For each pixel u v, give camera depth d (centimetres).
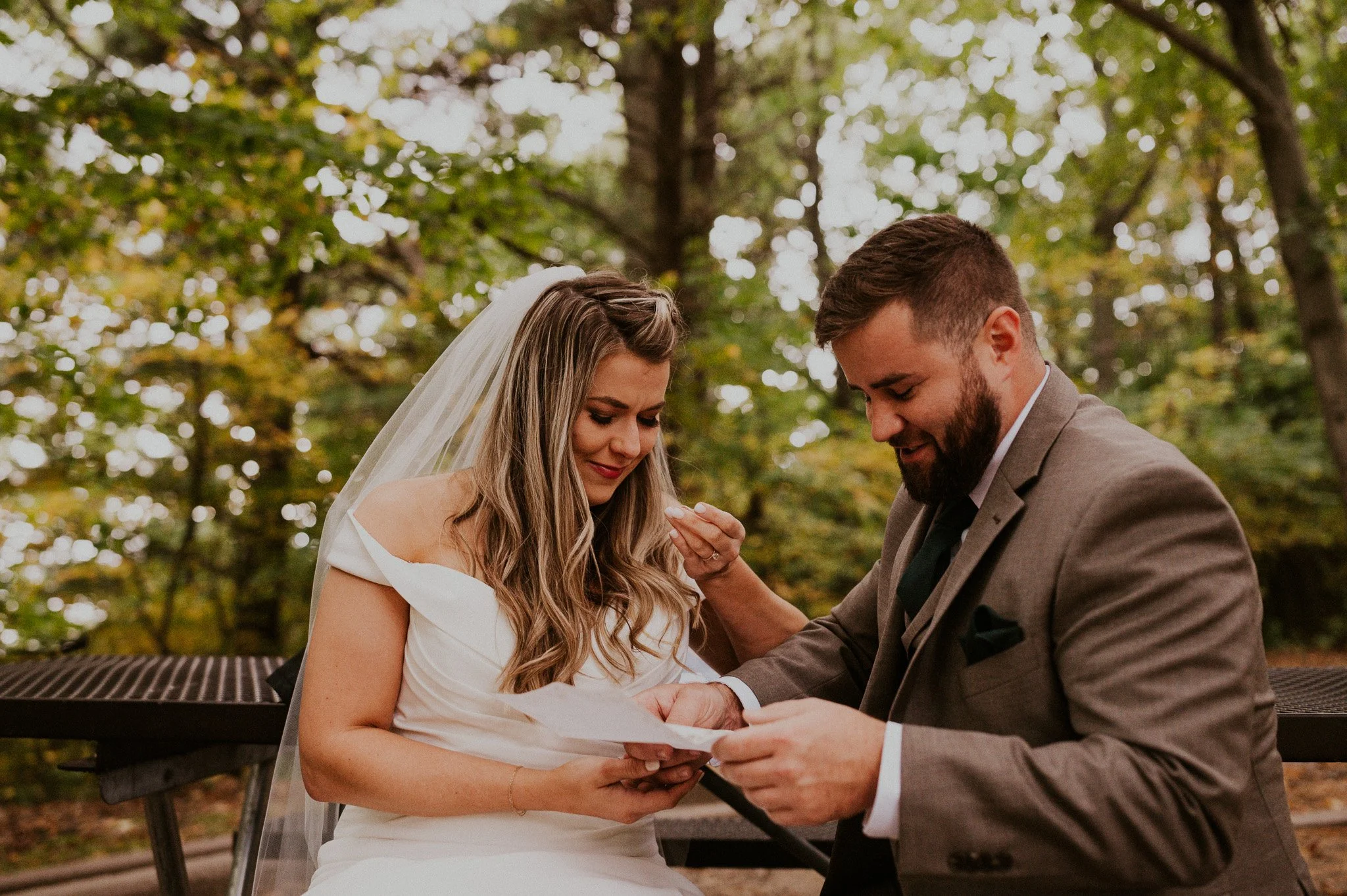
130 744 241
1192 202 1475
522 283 228
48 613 555
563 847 192
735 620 234
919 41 918
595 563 219
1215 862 146
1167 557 155
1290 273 707
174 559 771
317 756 191
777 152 1084
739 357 757
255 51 730
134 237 661
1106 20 829
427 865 183
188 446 743
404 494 211
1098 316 1467
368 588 198
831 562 835
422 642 197
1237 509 1164
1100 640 154
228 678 270
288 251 536
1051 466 173
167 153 503
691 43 793
